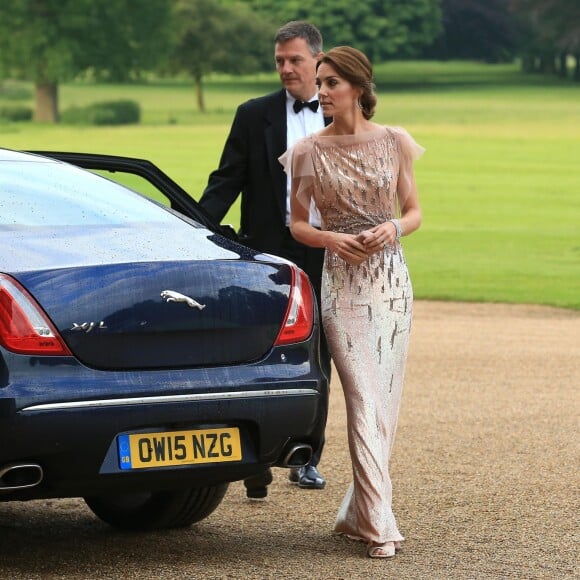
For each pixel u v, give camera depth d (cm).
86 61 17588
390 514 909
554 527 983
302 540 948
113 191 941
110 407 783
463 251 4109
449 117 14225
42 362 776
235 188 1159
